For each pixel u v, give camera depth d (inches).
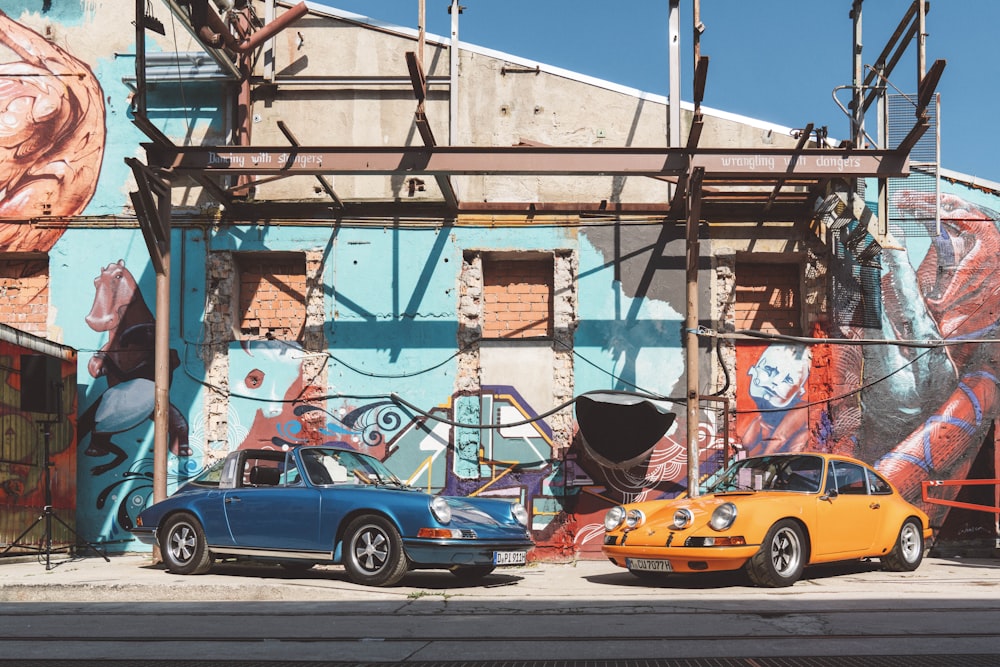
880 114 549.0
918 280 555.8
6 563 474.0
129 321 564.4
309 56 582.2
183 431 553.6
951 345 550.6
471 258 564.4
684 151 482.3
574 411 548.4
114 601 343.6
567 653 224.1
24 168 579.8
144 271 567.5
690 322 495.2
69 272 569.9
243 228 568.7
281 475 396.5
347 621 278.1
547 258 568.7
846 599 313.3
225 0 523.2
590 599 319.0
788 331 567.5
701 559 346.0
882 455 543.5
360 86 579.5
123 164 576.7
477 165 483.5
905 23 515.5
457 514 370.0
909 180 546.0
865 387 547.2
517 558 372.5
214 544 400.8
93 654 230.5
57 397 474.3
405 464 548.4
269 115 581.0
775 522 356.5
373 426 551.5
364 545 366.9
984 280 557.0
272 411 555.2
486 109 576.4
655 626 261.7
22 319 577.0
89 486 553.0
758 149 482.3
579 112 574.9
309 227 567.8
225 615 294.0
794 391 550.3
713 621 269.4
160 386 488.4
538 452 546.3
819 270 556.1
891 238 558.3
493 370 554.9
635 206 560.7
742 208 559.5
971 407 546.6
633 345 552.7
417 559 356.5
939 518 540.7
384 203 566.3
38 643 246.8
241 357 559.5
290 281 575.8
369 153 486.9
